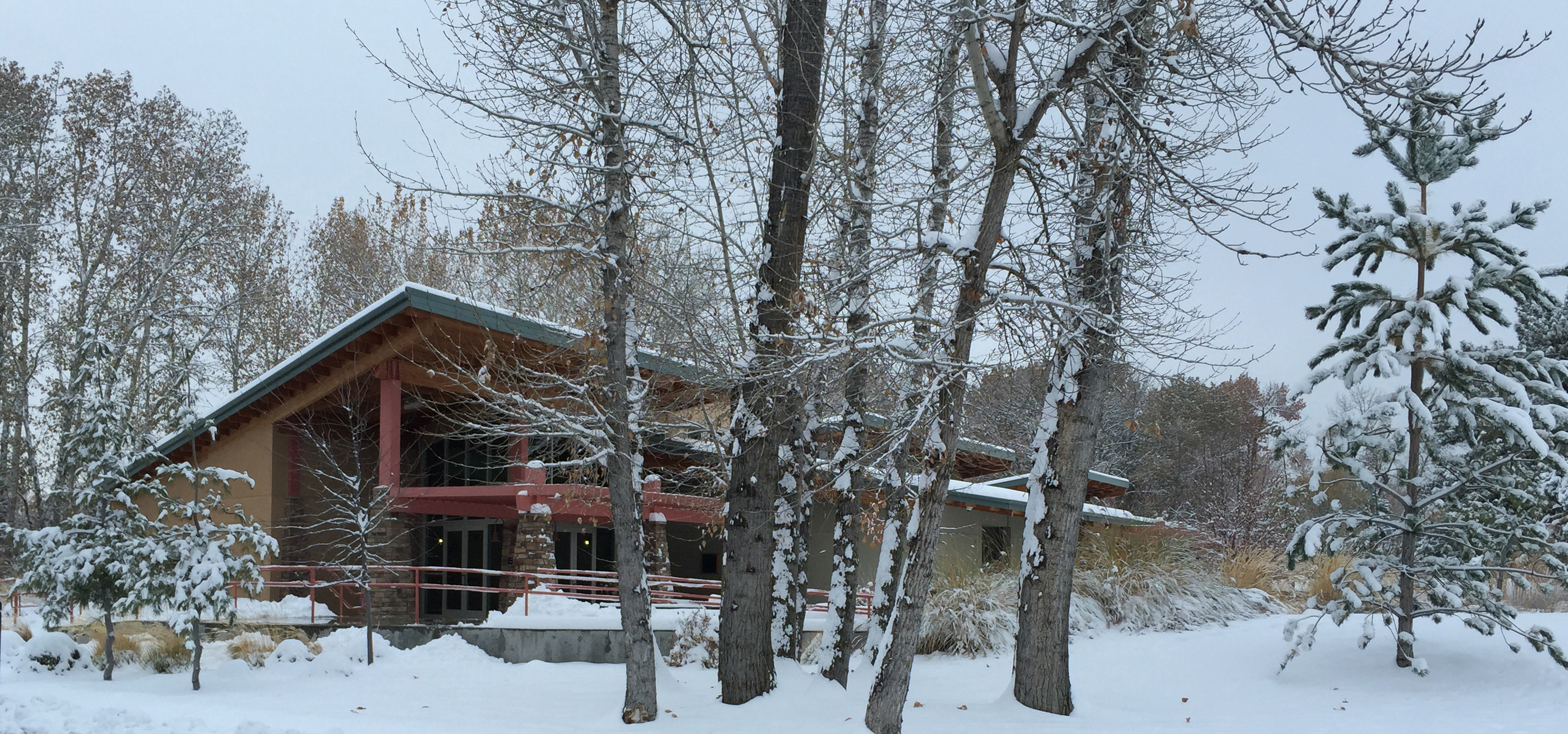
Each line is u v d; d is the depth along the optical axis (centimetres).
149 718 1027
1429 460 1359
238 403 2361
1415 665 1248
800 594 1227
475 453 2491
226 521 2481
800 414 1222
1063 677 1143
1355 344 1363
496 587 2400
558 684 1397
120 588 1413
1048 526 1159
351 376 2211
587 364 1464
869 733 959
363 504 2466
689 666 1633
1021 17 974
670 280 1398
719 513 1512
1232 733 1009
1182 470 4422
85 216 3225
